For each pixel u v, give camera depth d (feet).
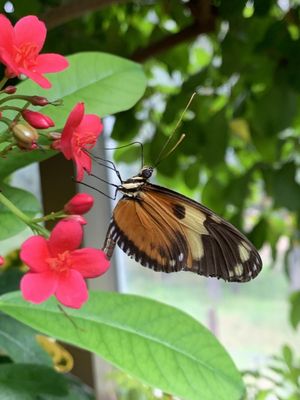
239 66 1.17
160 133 1.29
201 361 0.65
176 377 0.63
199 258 0.65
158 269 0.63
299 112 1.35
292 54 1.09
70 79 0.72
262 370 1.17
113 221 0.60
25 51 0.53
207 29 1.16
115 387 1.16
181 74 1.40
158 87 1.46
